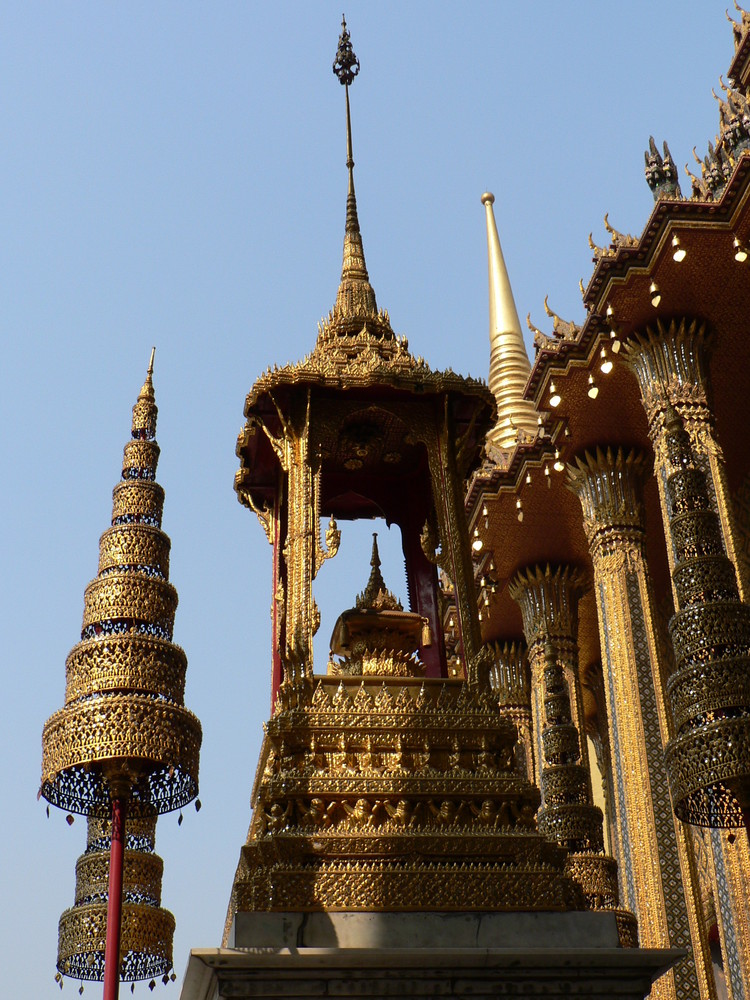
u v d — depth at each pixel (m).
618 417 24.86
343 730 9.41
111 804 9.05
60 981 10.39
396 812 8.91
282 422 11.13
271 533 11.96
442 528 11.06
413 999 7.67
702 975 19.56
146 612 9.12
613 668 23.11
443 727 9.52
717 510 20.88
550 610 28.47
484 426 11.69
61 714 8.70
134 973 10.59
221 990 7.56
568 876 8.67
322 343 12.12
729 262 21.59
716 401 24.67
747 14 24.34
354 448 11.99
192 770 8.73
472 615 10.50
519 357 32.03
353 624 10.91
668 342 22.50
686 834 20.83
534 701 27.88
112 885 8.23
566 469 25.92
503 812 9.09
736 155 21.58
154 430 10.30
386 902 8.32
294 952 7.64
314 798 8.98
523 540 28.38
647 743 21.88
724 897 18.12
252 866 8.59
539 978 7.84
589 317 23.05
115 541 9.46
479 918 8.35
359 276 12.80
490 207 34.78
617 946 8.32
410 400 11.52
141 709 8.61
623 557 24.28
